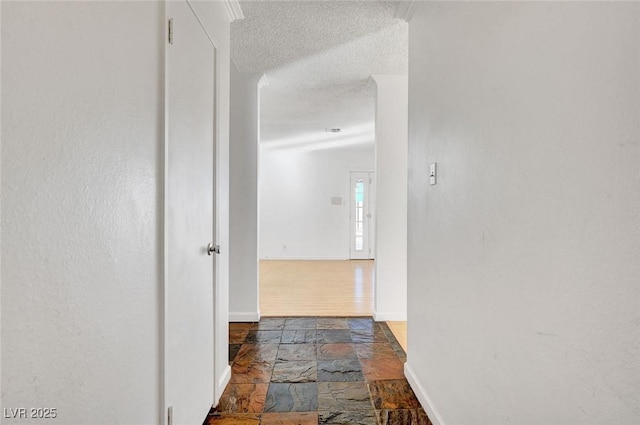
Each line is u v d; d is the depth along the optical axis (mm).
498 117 1104
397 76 3240
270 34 2469
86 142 788
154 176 1119
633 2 633
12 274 608
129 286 972
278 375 2191
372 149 7527
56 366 708
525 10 958
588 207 736
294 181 7914
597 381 718
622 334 660
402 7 2109
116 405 913
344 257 7957
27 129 634
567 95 797
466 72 1338
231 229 3305
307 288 4902
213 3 1791
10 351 607
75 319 758
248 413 1768
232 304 3318
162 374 1174
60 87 709
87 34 790
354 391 1991
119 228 921
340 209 7961
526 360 955
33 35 645
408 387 2039
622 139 654
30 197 643
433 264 1693
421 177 1885
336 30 2434
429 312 1746
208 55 1708
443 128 1574
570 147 788
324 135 6000
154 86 1117
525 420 958
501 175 1082
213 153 1799
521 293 977
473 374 1271
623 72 652
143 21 1048
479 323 1227
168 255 1214
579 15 761
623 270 656
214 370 1809
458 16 1412
